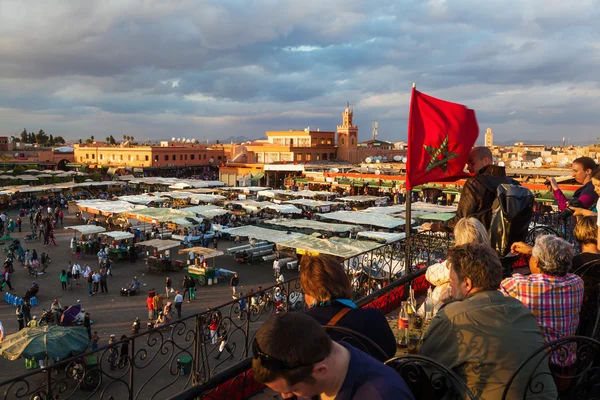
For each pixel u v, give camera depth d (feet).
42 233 129.39
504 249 16.40
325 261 10.80
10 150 322.14
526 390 8.70
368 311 10.69
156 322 62.03
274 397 14.90
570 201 20.83
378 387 6.48
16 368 50.72
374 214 116.78
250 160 277.85
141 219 132.36
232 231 104.99
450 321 9.49
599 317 12.57
